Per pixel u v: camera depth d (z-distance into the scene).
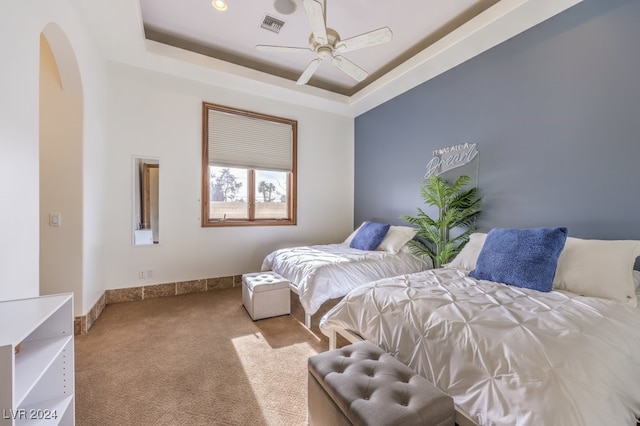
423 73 3.35
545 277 1.79
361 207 4.77
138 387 1.71
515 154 2.65
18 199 1.30
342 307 1.89
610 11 2.06
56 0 1.78
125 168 3.21
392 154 4.11
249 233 4.02
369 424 0.95
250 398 1.63
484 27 2.51
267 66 3.68
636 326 1.34
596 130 2.14
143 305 3.13
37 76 1.48
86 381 1.77
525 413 0.95
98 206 2.85
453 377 1.21
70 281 2.38
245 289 3.03
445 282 1.97
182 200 3.54
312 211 4.56
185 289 3.57
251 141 4.01
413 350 1.41
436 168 3.43
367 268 2.87
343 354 1.41
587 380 0.97
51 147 2.33
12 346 0.83
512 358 1.08
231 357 2.07
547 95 2.42
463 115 3.12
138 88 3.26
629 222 1.98
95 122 2.72
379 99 4.13
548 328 1.21
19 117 1.31
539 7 2.26
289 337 2.40
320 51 2.31
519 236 2.04
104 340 2.31
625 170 2.00
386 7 2.58
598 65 2.12
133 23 2.50
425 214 3.43
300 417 1.49
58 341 1.25
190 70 3.33
